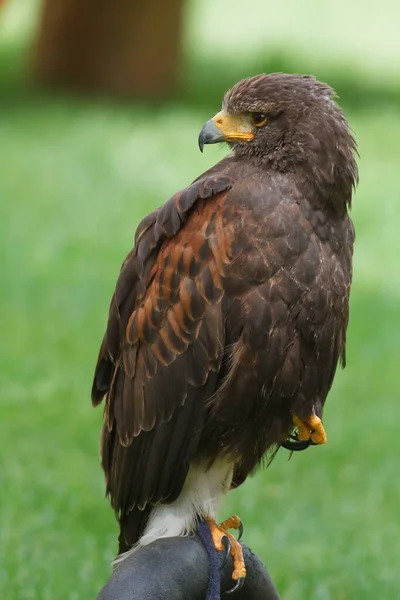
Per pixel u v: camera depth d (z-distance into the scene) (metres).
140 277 7.51
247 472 7.76
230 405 7.26
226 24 42.22
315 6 44.75
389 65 37.94
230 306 7.21
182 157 26.12
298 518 12.14
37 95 30.77
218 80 33.69
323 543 11.60
